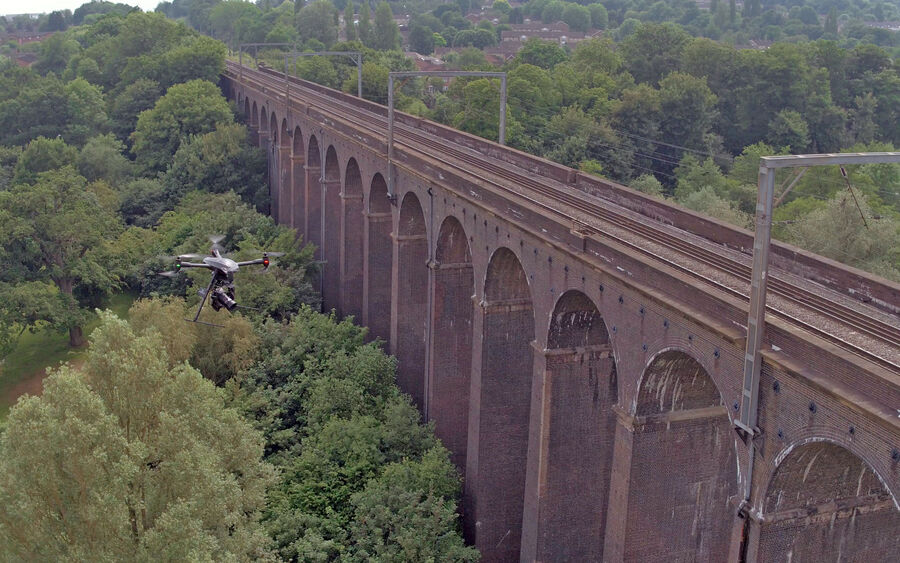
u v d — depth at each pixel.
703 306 21.34
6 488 24.77
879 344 19.83
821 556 20.33
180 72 114.62
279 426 41.22
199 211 74.62
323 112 60.78
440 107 96.31
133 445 25.66
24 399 25.88
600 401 30.77
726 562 26.77
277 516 34.22
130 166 94.12
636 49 107.50
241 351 44.78
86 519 24.44
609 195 36.19
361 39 174.12
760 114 90.38
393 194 45.44
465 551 32.19
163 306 45.19
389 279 52.19
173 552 24.06
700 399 25.20
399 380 46.88
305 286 57.41
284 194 77.62
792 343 18.52
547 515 31.28
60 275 60.75
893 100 91.62
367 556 31.64
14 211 60.47
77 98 107.81
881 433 16.14
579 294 28.33
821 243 48.78
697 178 73.50
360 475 36.69
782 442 18.84
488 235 33.66
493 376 35.41
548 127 86.25
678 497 25.94
